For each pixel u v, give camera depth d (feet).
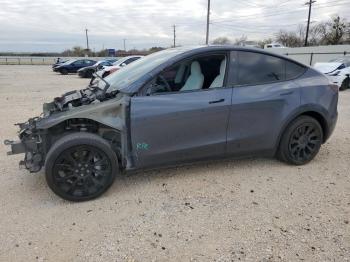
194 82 13.32
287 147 14.98
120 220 10.95
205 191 12.94
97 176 12.24
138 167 12.76
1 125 23.44
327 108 15.40
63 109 12.61
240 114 13.62
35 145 12.37
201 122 13.06
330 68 50.16
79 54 250.78
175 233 10.22
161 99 12.49
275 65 14.58
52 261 9.00
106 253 9.30
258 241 9.80
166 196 12.55
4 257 9.14
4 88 50.67
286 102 14.39
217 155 13.83
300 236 10.02
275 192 12.85
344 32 175.42
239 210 11.53
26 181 13.87
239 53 13.83
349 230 10.32
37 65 150.92
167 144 12.83
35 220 10.96
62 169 11.84
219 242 9.77
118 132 12.59
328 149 18.01
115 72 15.79
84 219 11.03
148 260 9.02
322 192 12.85
